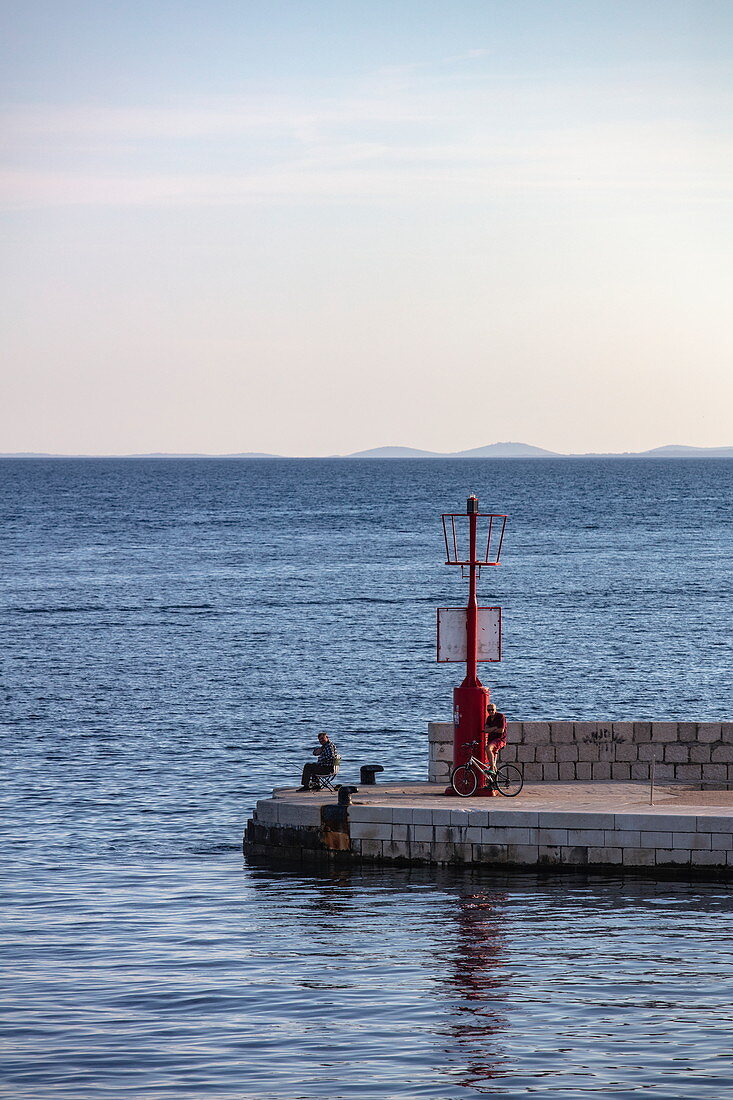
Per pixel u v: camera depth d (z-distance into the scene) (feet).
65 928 137.80
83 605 517.96
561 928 133.80
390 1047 103.91
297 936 133.59
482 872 155.02
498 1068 99.60
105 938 133.90
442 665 368.27
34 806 203.00
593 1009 111.24
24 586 586.45
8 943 132.36
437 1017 110.01
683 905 140.77
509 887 149.28
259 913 142.82
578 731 176.35
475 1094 95.30
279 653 392.68
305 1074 98.94
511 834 154.61
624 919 136.26
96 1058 102.06
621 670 358.64
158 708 301.84
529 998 114.01
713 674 351.87
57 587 582.76
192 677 348.59
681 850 150.41
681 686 333.62
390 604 518.37
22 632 438.40
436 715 293.23
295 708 302.25
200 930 136.67
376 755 247.50
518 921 136.46
